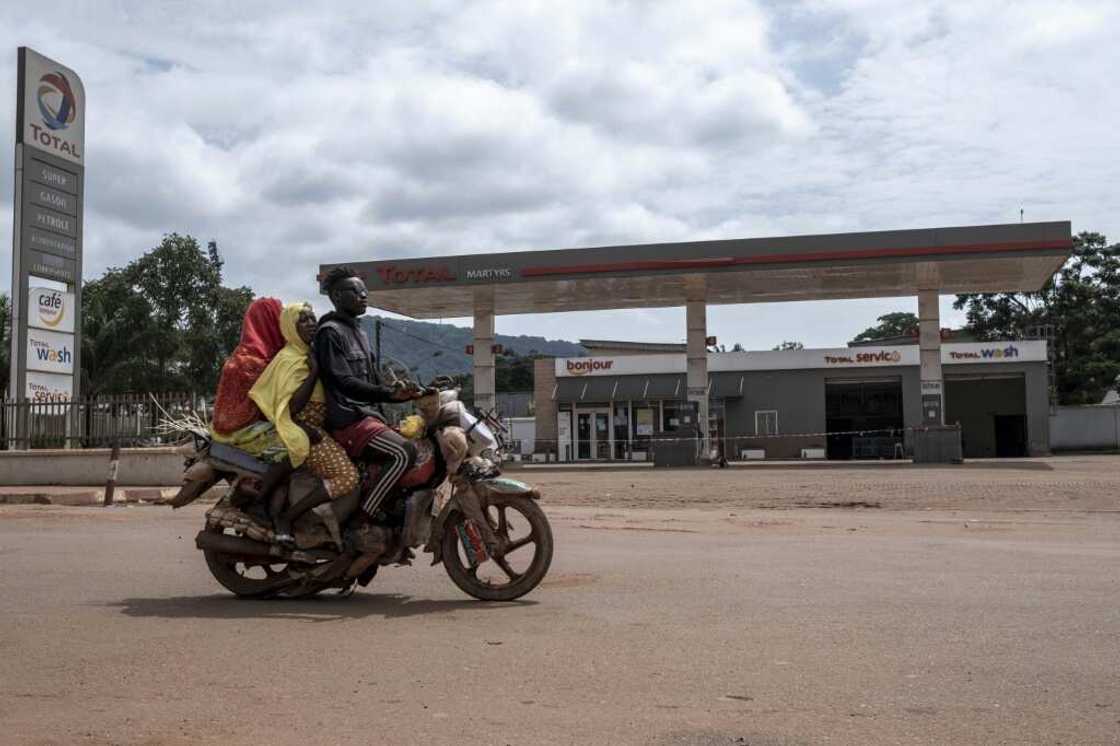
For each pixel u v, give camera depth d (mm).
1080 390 59719
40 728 4016
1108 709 4242
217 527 7133
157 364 46656
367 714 4191
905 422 49750
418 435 6961
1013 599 6922
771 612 6441
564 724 4055
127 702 4387
